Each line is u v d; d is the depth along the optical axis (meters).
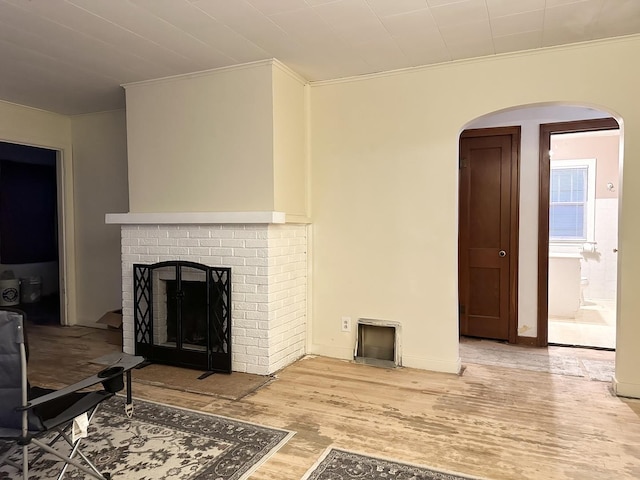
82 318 5.08
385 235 3.60
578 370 3.46
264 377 3.30
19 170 6.61
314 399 2.87
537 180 4.18
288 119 3.51
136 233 3.80
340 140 3.72
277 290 3.44
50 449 1.77
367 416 2.61
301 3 2.42
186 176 3.64
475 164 4.40
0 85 3.84
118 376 1.99
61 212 5.02
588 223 6.69
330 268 3.80
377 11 2.52
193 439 2.33
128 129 3.86
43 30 2.75
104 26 2.70
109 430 2.44
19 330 1.62
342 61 3.31
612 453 2.18
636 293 2.89
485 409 2.71
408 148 3.50
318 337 3.87
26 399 1.65
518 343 4.25
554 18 2.62
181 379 3.25
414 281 3.52
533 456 2.15
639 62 2.86
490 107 3.24
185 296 3.66
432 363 3.46
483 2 2.42
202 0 2.38
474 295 4.45
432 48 3.07
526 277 4.23
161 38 2.88
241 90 3.39
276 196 3.36
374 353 3.68
